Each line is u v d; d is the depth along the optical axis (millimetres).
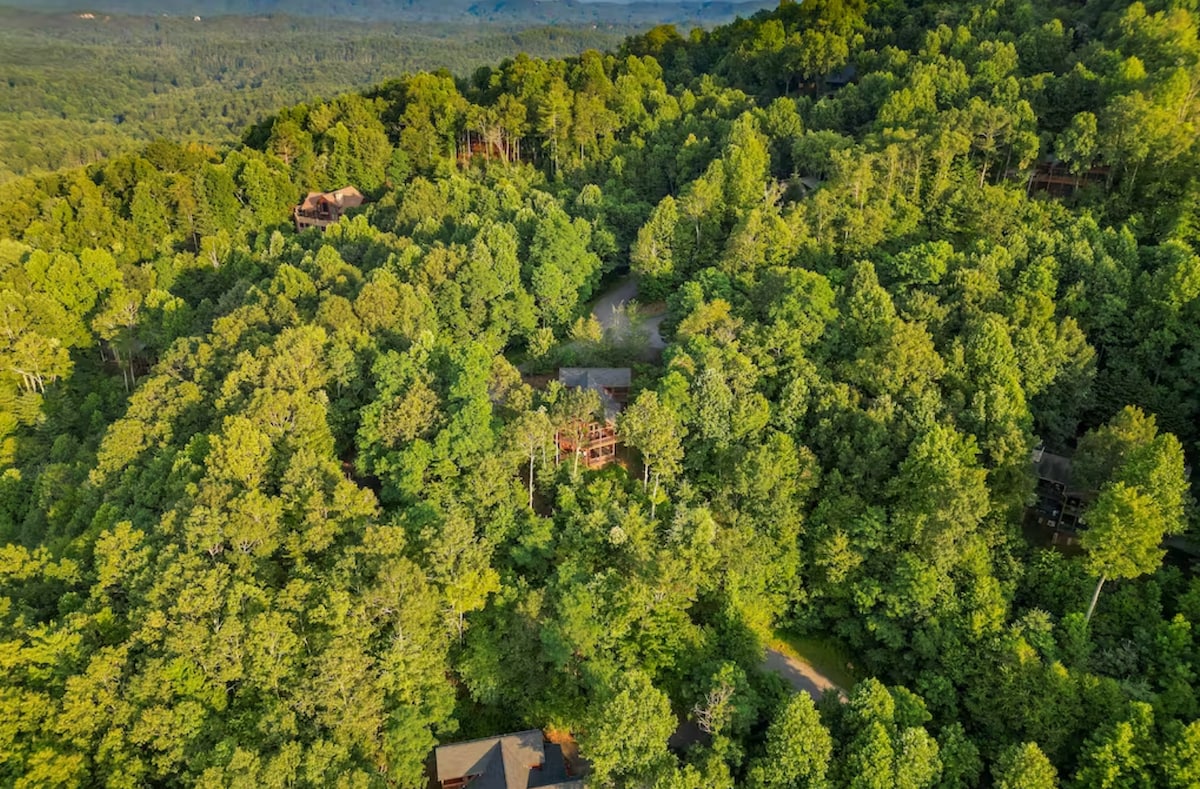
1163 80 120625
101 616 68500
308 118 198500
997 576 79875
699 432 90500
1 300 123312
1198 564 79250
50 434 116438
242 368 94625
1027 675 68250
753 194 129750
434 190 150750
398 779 65438
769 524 83562
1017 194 119438
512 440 85000
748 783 61906
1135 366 95812
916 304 99250
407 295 110312
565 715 72375
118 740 61062
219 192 165375
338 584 70438
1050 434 93438
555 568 79812
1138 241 112812
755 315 105188
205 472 81500
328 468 82688
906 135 127500
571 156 170625
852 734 64562
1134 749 61281
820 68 175250
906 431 85938
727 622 76438
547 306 122750
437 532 74688
